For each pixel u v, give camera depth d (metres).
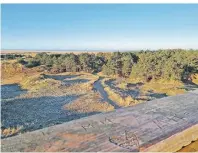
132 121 1.25
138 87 25.34
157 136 1.07
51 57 38.75
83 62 38.72
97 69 39.59
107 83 28.39
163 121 1.25
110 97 20.55
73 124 1.21
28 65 34.50
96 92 22.67
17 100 18.48
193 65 28.67
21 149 0.93
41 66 36.38
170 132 1.11
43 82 26.59
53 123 13.22
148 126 1.18
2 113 14.33
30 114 14.83
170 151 1.07
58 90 23.33
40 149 0.94
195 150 1.11
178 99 1.71
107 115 1.36
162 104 1.57
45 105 17.39
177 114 1.36
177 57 29.69
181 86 24.80
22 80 27.19
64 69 37.69
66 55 39.59
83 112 15.78
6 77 27.86
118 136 1.07
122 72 33.25
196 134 1.20
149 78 29.02
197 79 27.89
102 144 0.99
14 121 13.16
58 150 0.93
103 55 41.81
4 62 32.66
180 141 1.11
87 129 1.14
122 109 1.47
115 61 34.78
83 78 32.56
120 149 0.95
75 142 1.00
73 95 21.20
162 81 27.66
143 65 29.56
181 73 27.14
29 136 1.07
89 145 0.97
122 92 22.20
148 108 1.48
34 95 20.83
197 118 1.30
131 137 1.05
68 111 15.98
